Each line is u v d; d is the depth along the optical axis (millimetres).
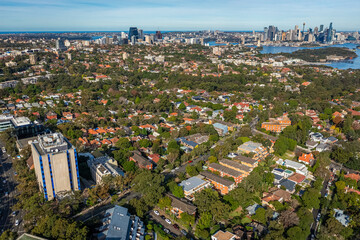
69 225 164375
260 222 194875
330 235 182500
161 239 177625
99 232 172000
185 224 192250
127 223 174125
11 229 185875
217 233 177500
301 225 182625
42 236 164250
